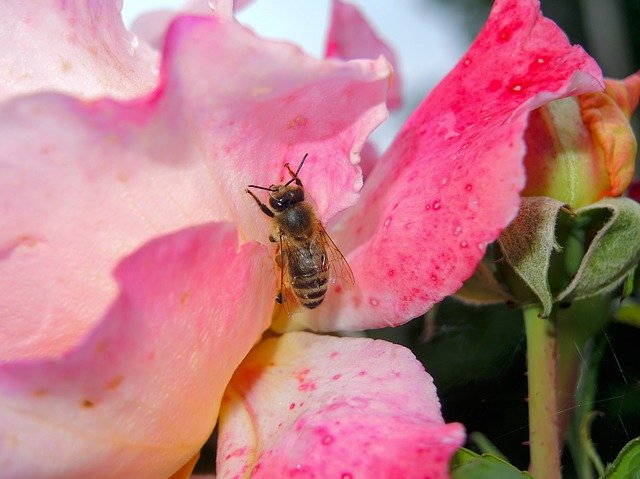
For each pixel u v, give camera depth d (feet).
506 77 0.29
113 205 0.24
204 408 0.27
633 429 0.36
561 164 0.32
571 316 0.35
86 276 0.25
